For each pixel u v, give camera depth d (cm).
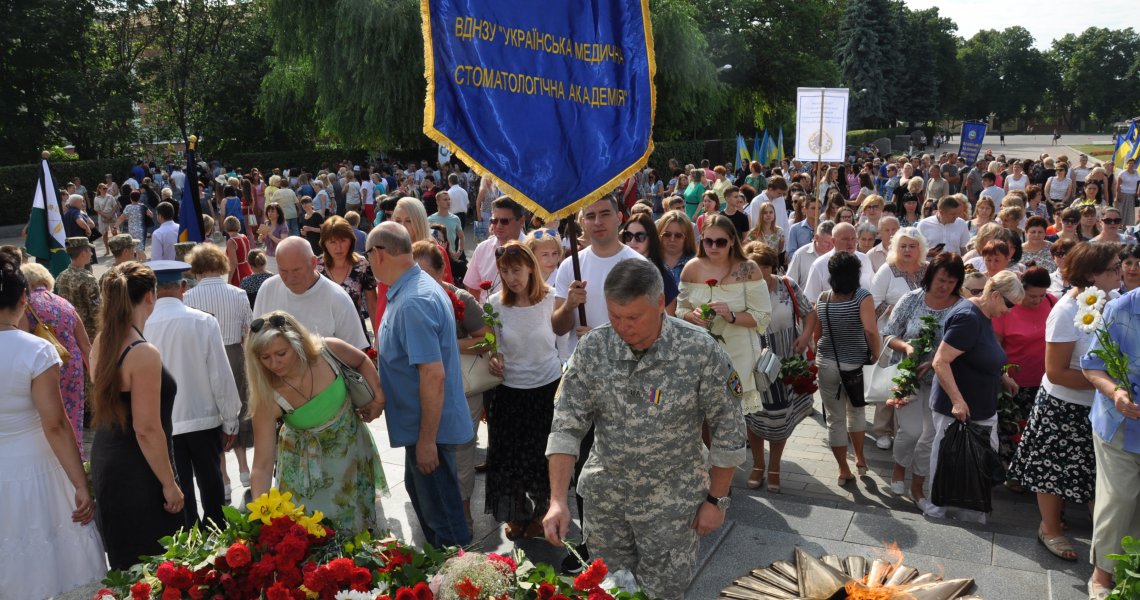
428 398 424
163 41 4106
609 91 488
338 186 2512
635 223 555
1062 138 10712
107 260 1983
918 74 7862
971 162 2864
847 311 613
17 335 400
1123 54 12888
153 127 4138
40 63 3406
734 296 532
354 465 420
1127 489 413
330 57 2822
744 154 2858
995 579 454
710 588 445
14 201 2861
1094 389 462
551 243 619
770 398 584
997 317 571
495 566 316
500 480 510
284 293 526
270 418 400
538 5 466
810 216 1075
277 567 334
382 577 331
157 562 352
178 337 495
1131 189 1786
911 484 613
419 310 424
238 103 4131
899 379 571
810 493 621
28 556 404
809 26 4959
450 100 444
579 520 534
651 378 324
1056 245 749
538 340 509
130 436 414
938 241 942
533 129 467
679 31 3209
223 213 2017
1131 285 511
